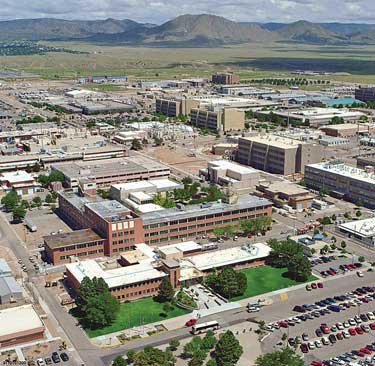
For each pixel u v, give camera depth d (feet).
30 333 633.61
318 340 634.84
